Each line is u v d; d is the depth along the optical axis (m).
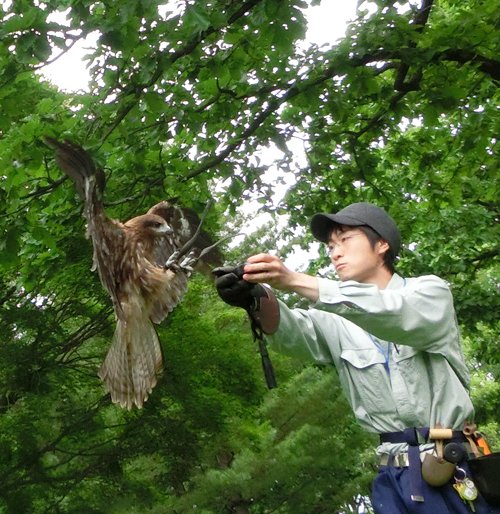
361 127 11.80
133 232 4.75
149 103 8.74
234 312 17.14
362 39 9.48
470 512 3.83
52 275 10.70
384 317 3.82
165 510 15.20
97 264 4.64
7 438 11.98
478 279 17.81
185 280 4.79
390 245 4.27
